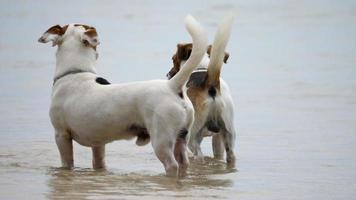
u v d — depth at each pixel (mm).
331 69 26219
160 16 48562
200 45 11031
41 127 16328
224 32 12836
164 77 24297
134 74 25109
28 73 25562
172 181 11172
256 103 19766
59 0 62344
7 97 20547
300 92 21453
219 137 13648
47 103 19547
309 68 26625
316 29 40312
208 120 13094
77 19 47875
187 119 11289
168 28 41969
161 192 10578
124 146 14719
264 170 12414
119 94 11539
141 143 11750
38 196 10188
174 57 14203
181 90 11242
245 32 39656
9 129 16109
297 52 31578
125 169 12555
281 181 11531
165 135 11117
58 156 13562
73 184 11094
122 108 11469
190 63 11078
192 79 13359
